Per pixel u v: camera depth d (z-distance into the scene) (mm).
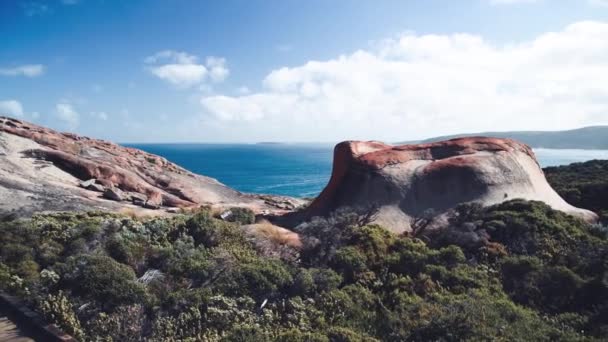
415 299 12500
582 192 28766
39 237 17016
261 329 10742
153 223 18812
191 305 11773
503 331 10289
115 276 12641
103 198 36531
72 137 54531
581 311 11734
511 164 27641
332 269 15047
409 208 25203
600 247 15250
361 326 11406
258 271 13375
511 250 16609
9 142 42062
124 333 10695
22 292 12820
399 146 30859
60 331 10922
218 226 18047
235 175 132500
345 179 28750
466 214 21875
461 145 29641
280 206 47906
